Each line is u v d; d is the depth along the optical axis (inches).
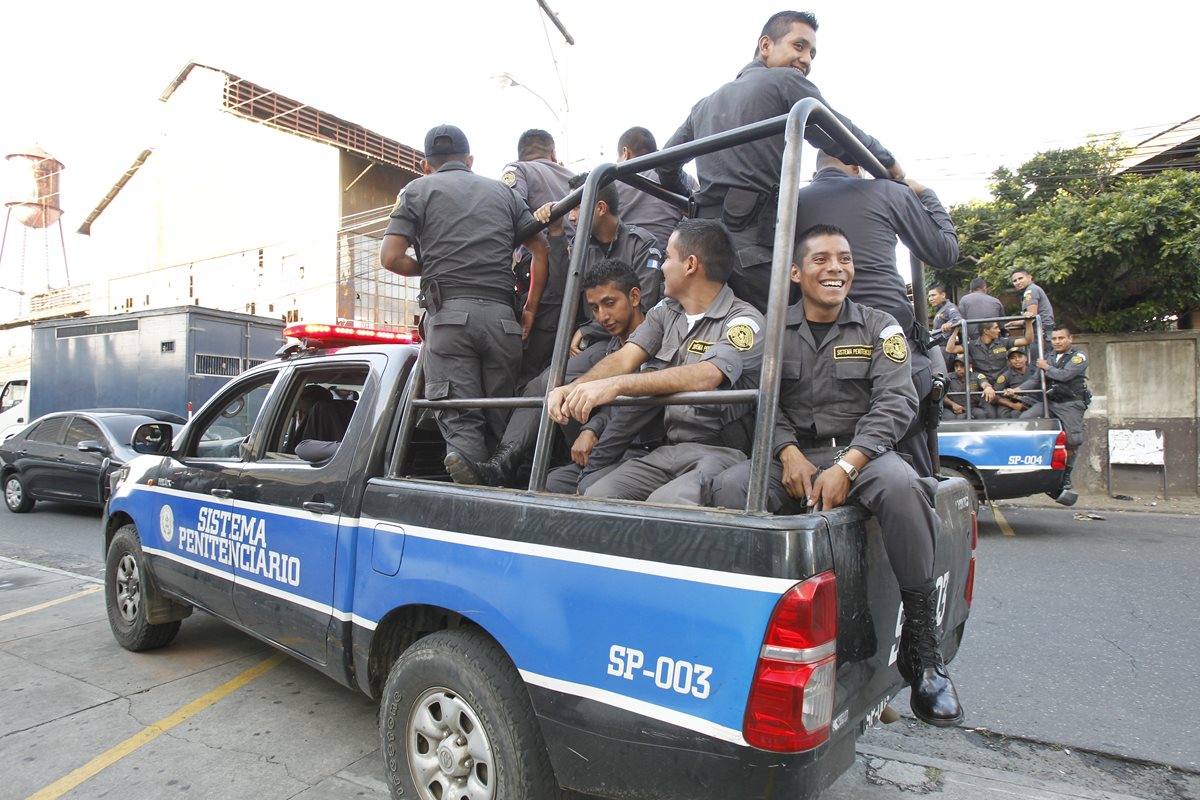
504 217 125.2
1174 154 485.1
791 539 70.0
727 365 91.0
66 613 207.2
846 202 113.9
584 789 80.7
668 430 103.3
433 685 95.5
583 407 85.3
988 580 232.7
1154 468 421.7
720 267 99.4
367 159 962.7
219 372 465.7
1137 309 432.8
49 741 131.4
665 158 95.7
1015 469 291.9
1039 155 499.2
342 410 158.1
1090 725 136.6
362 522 109.8
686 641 72.8
